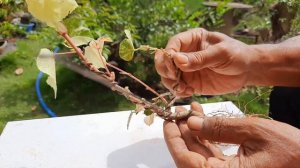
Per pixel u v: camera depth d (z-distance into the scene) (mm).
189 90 323
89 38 198
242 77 313
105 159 330
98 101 831
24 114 780
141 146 349
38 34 909
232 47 289
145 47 260
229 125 230
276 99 403
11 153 332
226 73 306
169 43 313
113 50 775
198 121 242
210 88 327
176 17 824
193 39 316
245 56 298
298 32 684
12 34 1097
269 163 208
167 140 263
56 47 759
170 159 334
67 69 924
